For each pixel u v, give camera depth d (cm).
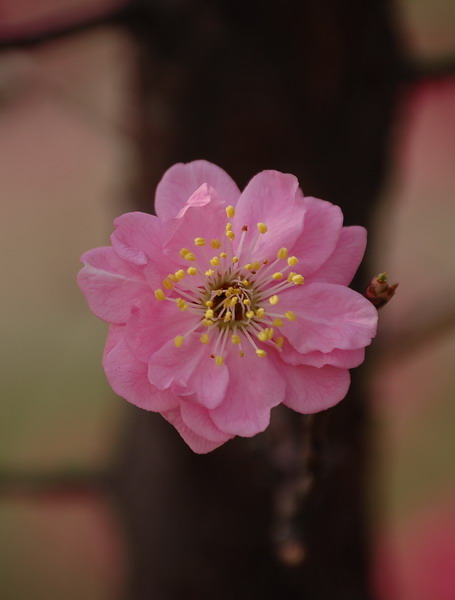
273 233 25
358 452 29
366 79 28
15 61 29
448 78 28
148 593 30
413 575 42
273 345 25
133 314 25
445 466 44
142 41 28
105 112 30
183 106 28
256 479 29
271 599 29
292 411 27
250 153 28
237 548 29
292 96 28
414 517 43
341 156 28
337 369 25
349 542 29
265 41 28
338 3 28
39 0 37
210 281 25
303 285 25
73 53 34
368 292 25
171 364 25
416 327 29
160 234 25
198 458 29
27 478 30
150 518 29
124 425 30
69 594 45
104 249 25
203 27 28
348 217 28
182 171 25
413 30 36
